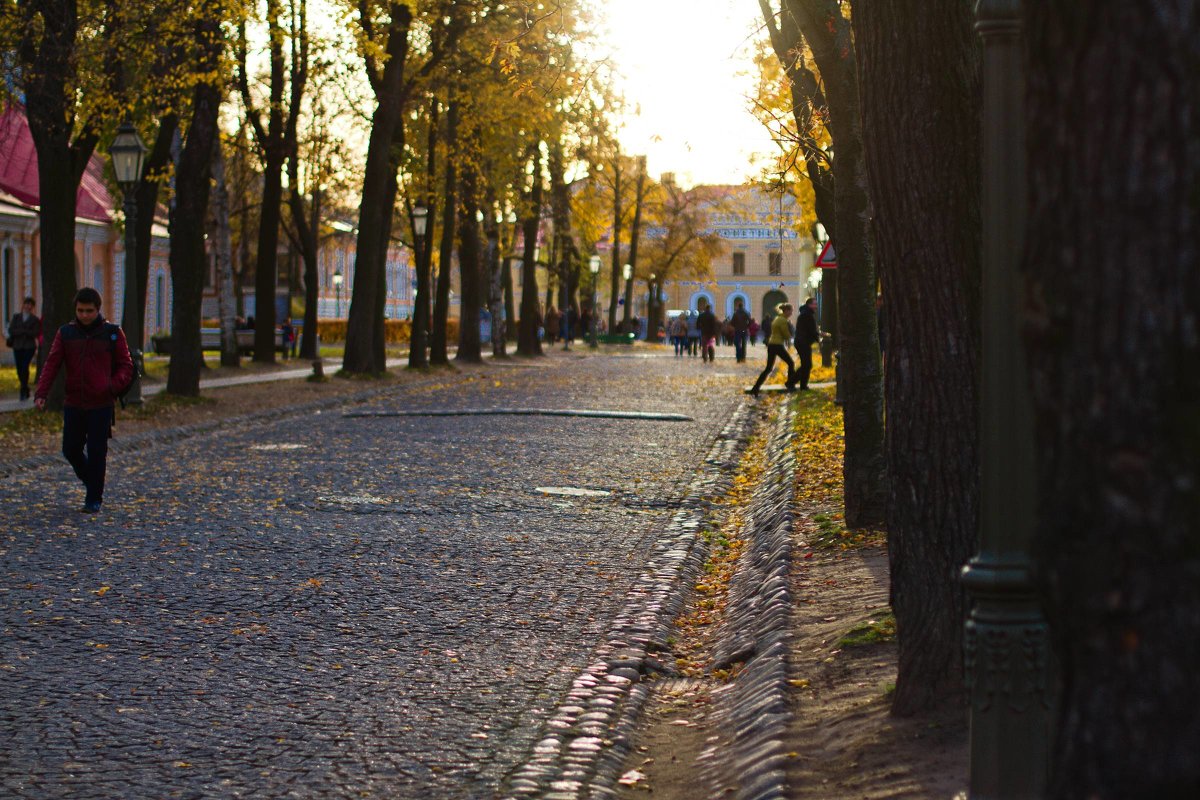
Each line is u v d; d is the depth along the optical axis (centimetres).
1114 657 249
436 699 712
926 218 619
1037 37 263
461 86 3825
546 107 3684
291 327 5988
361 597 966
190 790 560
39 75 2384
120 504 1418
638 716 701
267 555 1124
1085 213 254
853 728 606
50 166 2489
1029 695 446
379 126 3697
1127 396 248
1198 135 243
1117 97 248
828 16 1095
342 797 556
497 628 883
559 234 6475
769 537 1196
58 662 771
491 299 5744
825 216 1494
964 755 551
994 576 444
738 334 5675
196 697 705
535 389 3619
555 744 629
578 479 1684
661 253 8825
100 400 1369
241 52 2973
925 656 616
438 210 4544
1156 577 245
